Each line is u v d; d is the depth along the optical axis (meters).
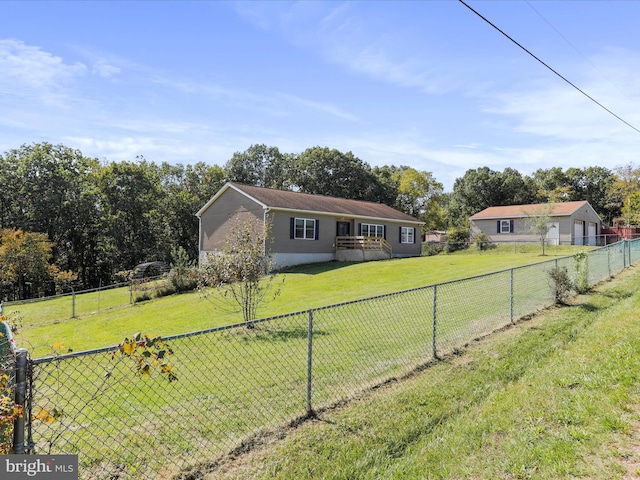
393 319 9.14
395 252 29.56
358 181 43.62
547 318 8.56
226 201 24.28
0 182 30.48
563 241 30.69
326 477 3.31
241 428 4.19
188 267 20.58
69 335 11.69
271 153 47.59
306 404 4.67
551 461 3.29
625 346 5.88
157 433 4.10
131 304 17.61
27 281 28.41
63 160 33.56
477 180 48.16
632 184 40.44
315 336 8.02
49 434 4.03
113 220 33.41
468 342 7.16
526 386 4.95
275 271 20.59
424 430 4.08
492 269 17.41
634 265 16.52
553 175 50.91
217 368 6.20
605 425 3.78
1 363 2.78
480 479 3.16
